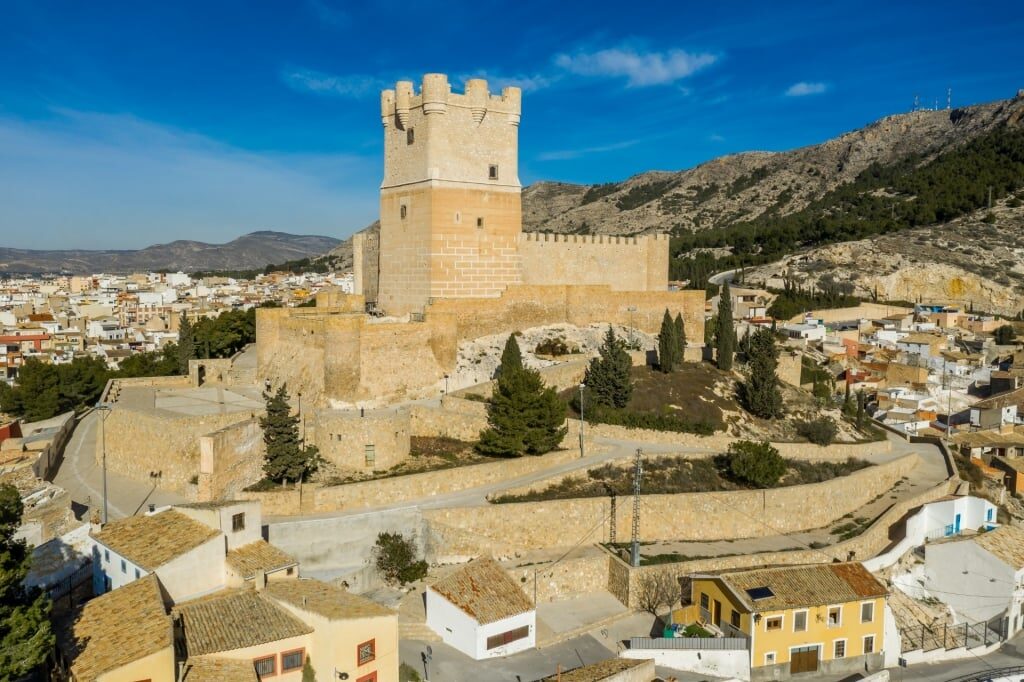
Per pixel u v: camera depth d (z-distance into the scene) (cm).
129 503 4944
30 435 7056
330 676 3444
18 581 3128
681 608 4822
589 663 4181
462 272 7819
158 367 9400
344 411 6325
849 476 6384
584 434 6588
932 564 5712
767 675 4478
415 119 7738
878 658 4775
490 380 7038
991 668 4919
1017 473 7994
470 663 4109
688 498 5584
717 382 8075
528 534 5156
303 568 4588
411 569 4709
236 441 5072
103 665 2972
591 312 8788
